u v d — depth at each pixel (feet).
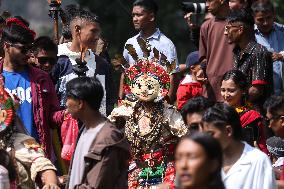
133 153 44.75
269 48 54.60
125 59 47.96
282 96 41.98
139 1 53.83
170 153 44.62
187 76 53.21
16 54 44.34
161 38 54.13
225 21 52.01
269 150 46.57
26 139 40.65
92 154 37.91
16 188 39.47
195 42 56.80
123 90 47.55
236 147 36.88
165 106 45.01
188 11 56.85
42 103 44.62
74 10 52.08
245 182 36.58
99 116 38.96
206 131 36.58
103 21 89.51
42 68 48.29
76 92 38.42
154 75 45.03
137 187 44.50
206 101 39.32
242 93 45.21
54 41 52.21
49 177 39.70
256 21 54.70
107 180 37.93
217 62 51.67
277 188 37.99
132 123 44.88
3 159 38.22
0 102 40.45
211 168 28.32
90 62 48.96
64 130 44.68
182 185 28.45
